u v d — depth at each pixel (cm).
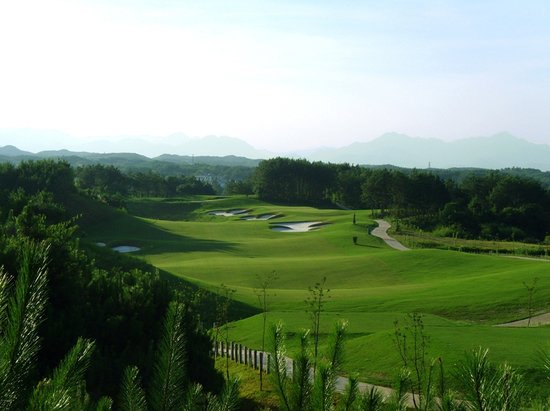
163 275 4284
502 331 2586
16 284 375
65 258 1656
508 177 13725
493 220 12038
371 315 3384
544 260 6462
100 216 9556
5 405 346
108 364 1398
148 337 1661
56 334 1328
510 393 415
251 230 9988
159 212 14300
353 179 16125
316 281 5300
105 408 490
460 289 4266
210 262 6228
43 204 5406
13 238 1570
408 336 2414
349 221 11100
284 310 3847
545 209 13300
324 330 2834
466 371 434
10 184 9606
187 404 525
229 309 3791
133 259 4466
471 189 14638
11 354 352
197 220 13362
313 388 595
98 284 1831
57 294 1531
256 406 1822
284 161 16775
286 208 14388
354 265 5975
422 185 12131
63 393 373
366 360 2205
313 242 8300
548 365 429
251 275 5462
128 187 18075
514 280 4416
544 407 414
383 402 593
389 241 8825
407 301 3916
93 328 1566
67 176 10225
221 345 2730
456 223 11350
